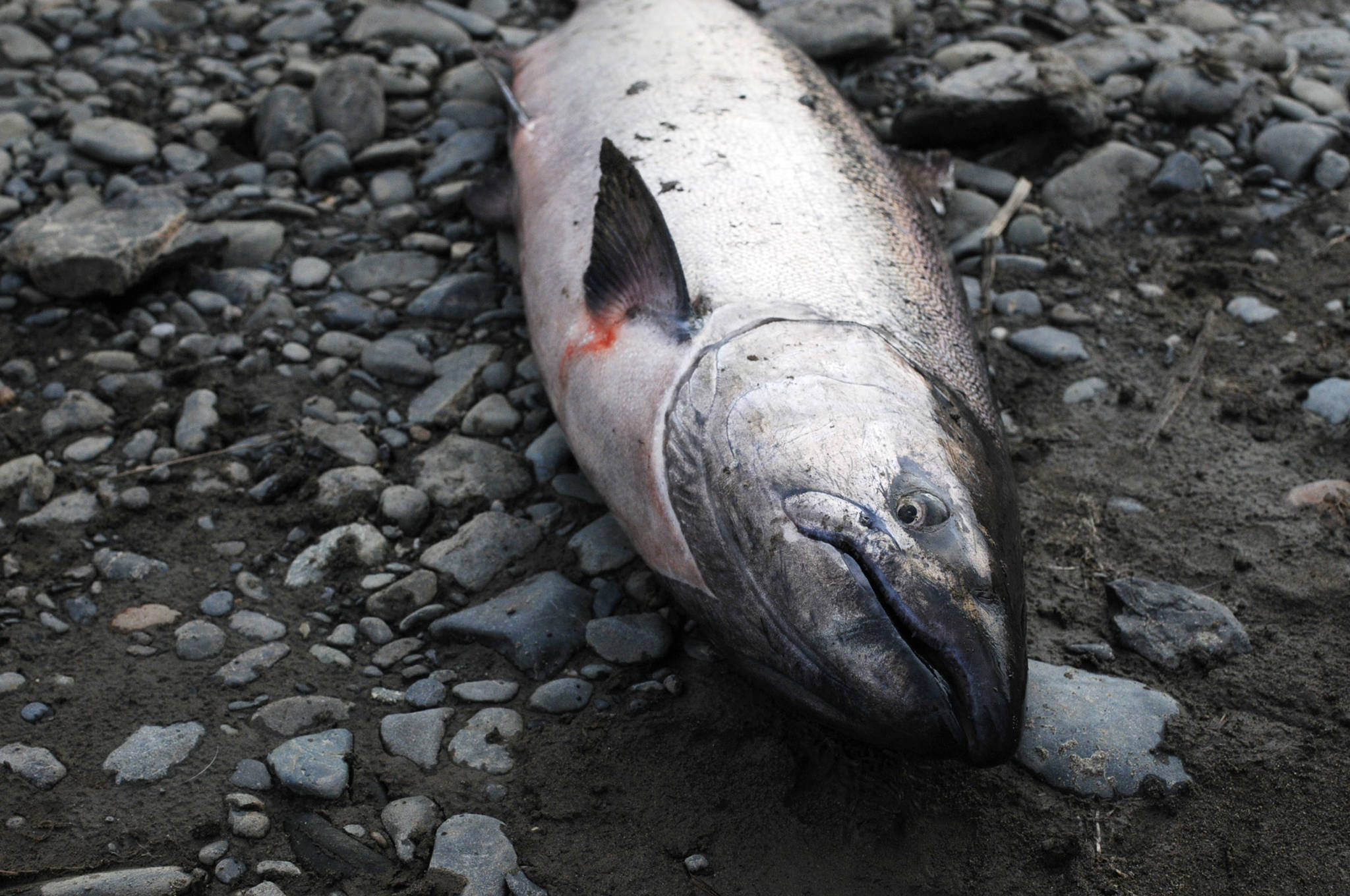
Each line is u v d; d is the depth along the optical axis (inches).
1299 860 33.1
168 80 51.6
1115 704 35.1
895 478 33.6
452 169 48.5
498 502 39.5
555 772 34.5
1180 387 42.1
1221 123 49.9
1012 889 33.0
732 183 39.5
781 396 34.7
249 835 33.3
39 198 46.9
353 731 35.1
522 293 43.2
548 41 48.2
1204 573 37.8
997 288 45.2
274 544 38.6
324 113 49.7
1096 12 57.6
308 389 42.1
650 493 35.8
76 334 43.0
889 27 53.7
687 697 35.8
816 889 33.0
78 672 35.8
